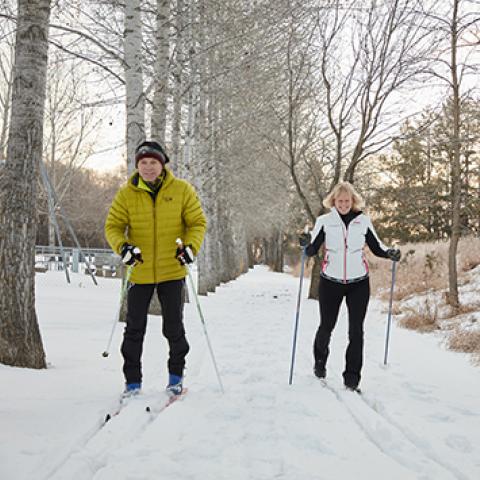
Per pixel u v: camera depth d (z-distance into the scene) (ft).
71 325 25.27
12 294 15.20
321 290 16.53
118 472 8.30
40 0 15.57
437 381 16.88
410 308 34.14
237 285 79.41
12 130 15.47
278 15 35.81
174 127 41.91
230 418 11.87
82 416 10.94
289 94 48.03
